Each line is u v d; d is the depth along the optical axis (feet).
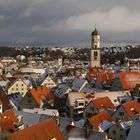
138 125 268.00
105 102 392.27
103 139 245.65
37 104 440.86
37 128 224.33
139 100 424.05
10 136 208.85
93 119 316.19
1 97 416.46
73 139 250.78
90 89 535.19
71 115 423.64
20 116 305.94
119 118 342.23
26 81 601.62
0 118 285.02
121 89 535.19
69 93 440.45
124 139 294.66
